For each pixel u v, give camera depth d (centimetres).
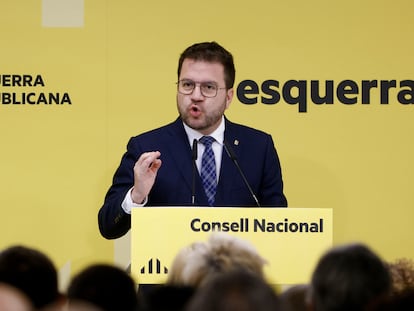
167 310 525
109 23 1261
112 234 960
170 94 1261
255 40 1266
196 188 1000
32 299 610
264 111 1262
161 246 830
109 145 1259
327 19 1268
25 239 1253
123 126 1260
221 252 643
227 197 1007
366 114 1266
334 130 1266
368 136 1266
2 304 478
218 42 1266
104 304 577
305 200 1265
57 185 1256
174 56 1262
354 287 576
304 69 1266
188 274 632
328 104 1265
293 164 1264
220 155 1021
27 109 1254
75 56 1259
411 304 512
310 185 1266
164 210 833
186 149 1019
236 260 639
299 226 840
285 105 1262
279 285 839
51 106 1255
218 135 1025
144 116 1261
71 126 1256
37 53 1255
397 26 1270
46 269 616
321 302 584
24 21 1256
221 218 835
